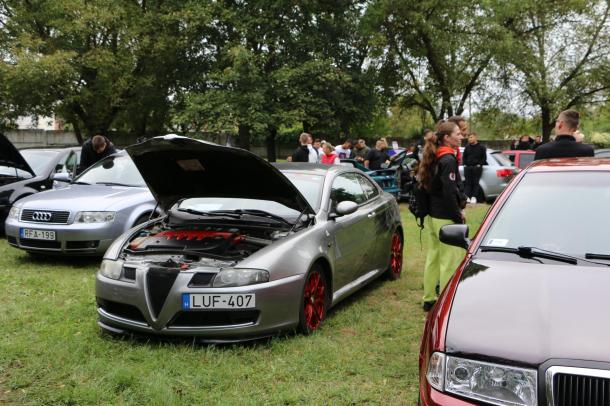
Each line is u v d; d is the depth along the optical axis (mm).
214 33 27203
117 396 3592
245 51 23344
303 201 4980
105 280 4582
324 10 27344
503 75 28078
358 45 28734
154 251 4652
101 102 25359
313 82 25141
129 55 24484
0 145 8094
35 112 24766
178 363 4031
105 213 7133
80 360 4129
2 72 21906
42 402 3500
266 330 4316
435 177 5262
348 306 5637
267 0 25344
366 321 5117
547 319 2482
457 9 24594
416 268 7500
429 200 5461
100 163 8664
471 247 3389
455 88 26484
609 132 39188
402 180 14320
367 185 6539
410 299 5934
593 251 3129
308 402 3512
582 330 2381
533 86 27797
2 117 24938
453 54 25672
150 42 24781
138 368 3969
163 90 28250
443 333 2574
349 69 27953
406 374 3930
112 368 3959
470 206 13617
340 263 5250
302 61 25984
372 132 39094
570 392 2209
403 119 36531
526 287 2768
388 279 6750
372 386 3746
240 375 3877
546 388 2238
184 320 4305
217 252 4543
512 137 33875
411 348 4441
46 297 5852
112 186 8016
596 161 3908
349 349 4402
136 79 25234
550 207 3480
